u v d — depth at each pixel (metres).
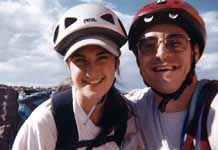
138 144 0.83
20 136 0.77
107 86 0.74
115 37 0.75
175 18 0.77
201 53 0.85
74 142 0.77
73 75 0.74
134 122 0.83
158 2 0.78
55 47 0.78
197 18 0.80
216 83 0.77
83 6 0.76
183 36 0.78
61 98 0.76
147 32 0.79
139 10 0.82
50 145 0.76
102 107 0.78
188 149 0.74
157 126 0.80
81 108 0.76
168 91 0.78
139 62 0.82
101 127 0.78
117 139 0.80
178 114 0.78
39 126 0.75
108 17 0.76
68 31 0.74
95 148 0.78
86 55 0.72
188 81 0.78
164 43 0.77
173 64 0.77
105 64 0.73
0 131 2.03
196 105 0.76
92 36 0.73
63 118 0.76
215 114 0.72
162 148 0.78
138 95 0.90
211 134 0.72
